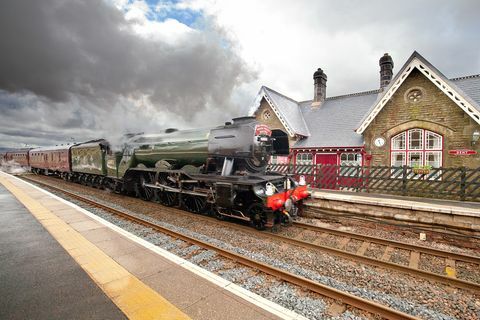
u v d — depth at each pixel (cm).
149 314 279
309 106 1934
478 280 455
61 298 307
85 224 599
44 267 384
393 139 1223
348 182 1112
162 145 974
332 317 322
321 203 852
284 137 870
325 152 1480
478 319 338
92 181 1464
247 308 293
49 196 993
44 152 2141
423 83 1142
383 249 582
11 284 337
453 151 1065
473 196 859
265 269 430
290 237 636
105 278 353
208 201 767
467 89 1247
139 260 407
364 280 430
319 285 371
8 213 703
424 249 555
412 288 407
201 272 371
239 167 763
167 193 959
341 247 595
